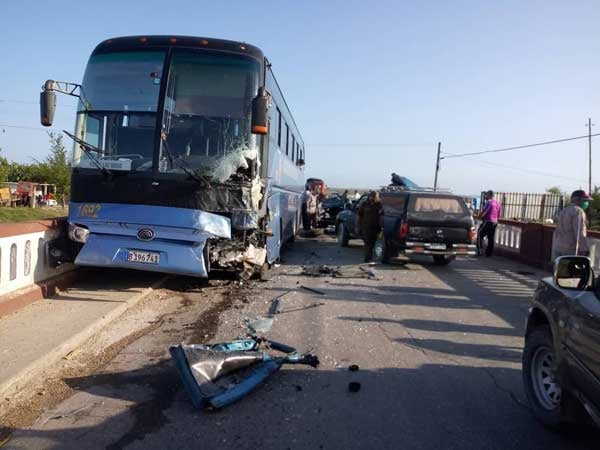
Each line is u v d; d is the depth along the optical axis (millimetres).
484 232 16688
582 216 8367
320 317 8047
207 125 8609
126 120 8602
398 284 11258
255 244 9492
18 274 7410
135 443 4027
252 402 4832
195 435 4184
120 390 5000
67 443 3986
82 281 9273
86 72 8875
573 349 4008
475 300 9922
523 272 13562
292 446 4070
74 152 8617
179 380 5273
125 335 6738
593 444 4277
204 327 7191
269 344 6246
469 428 4496
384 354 6395
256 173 8680
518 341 7238
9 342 5785
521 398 5199
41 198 38344
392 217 14195
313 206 23578
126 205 8422
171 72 8680
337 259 14977
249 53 8938
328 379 5480
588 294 4055
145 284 9305
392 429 4414
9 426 4215
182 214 8289
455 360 6293
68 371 5434
